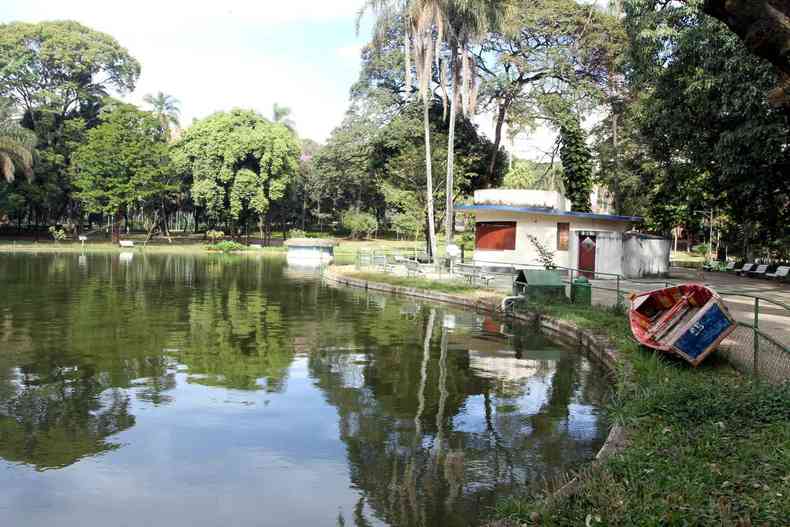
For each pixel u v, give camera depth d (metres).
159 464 6.24
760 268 30.39
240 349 12.16
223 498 5.48
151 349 11.97
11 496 5.49
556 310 15.53
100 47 63.34
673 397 7.06
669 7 22.34
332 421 7.68
